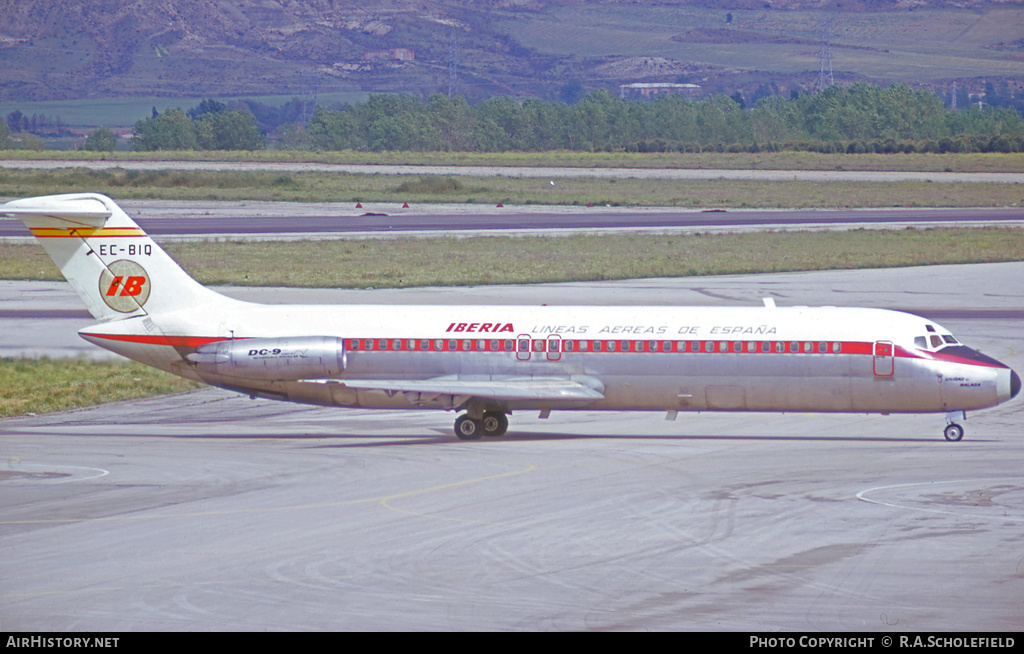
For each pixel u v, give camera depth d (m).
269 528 55.06
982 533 54.19
